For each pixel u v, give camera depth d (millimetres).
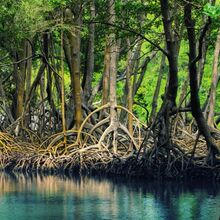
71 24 31344
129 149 30438
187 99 38906
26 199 23750
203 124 27734
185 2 25234
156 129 28500
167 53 26875
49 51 36062
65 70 40125
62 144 31969
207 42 32250
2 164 33781
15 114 38219
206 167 27906
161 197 24094
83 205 22609
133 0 28281
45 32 32594
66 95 39812
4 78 42438
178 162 28266
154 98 35594
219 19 25719
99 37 34375
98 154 30594
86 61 33625
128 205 22562
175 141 29094
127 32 27234
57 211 21609
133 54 35625
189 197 24047
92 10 31438
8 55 36844
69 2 29953
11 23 31906
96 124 31359
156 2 27375
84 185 27219
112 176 29969
